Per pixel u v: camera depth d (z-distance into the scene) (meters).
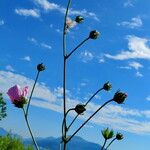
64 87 0.19
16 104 0.21
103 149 0.22
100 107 0.19
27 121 0.19
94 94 0.19
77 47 0.20
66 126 0.18
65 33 0.21
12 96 0.21
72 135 0.18
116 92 0.20
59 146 0.18
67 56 0.20
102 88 0.20
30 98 0.20
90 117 0.18
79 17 0.21
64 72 0.20
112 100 0.20
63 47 0.20
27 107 0.19
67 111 0.19
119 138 0.21
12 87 0.21
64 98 0.19
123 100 0.20
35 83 0.21
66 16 0.21
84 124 0.18
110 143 0.22
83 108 0.19
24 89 0.21
